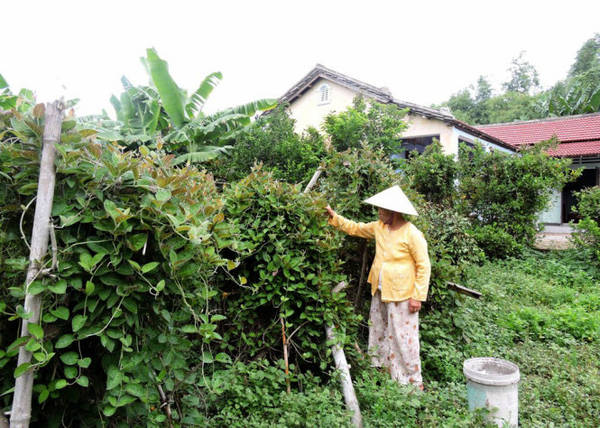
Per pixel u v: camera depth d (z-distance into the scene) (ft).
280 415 9.27
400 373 12.18
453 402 10.64
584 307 20.17
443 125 41.14
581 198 31.48
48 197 5.84
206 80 33.58
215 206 8.05
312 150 30.30
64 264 5.99
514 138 62.28
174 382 7.85
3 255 6.27
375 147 30.22
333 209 14.15
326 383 11.51
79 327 5.99
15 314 5.86
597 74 97.09
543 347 15.30
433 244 15.70
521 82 147.54
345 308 11.66
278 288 10.93
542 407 11.01
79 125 6.65
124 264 6.46
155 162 7.57
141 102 34.37
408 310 12.20
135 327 6.66
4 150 6.16
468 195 34.68
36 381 6.64
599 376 12.74
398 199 12.39
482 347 14.52
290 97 50.16
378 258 12.89
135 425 7.27
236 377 9.86
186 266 6.99
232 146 33.06
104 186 6.58
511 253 31.32
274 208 11.32
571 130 59.31
